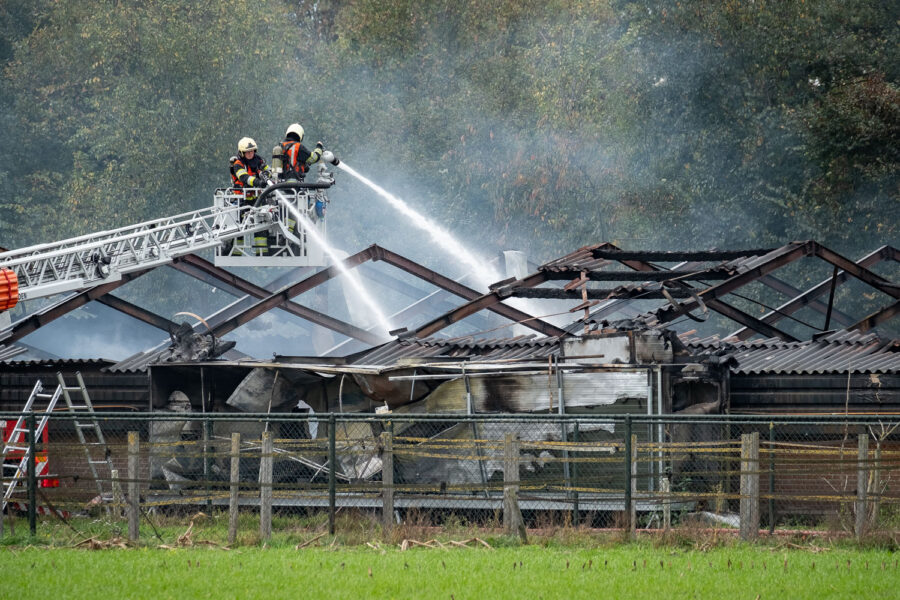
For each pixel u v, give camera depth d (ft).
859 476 165.17
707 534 169.99
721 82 508.12
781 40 490.08
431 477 221.66
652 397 209.87
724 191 500.74
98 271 258.78
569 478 192.65
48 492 183.21
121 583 134.10
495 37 608.60
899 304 283.79
